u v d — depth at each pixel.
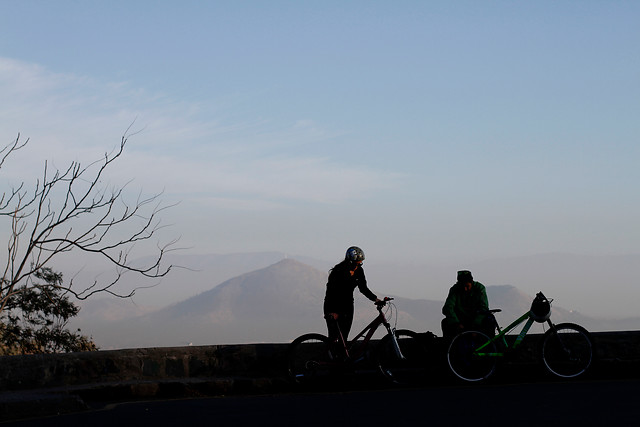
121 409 9.99
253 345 13.14
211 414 9.09
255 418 8.57
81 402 10.09
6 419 9.29
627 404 8.71
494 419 7.85
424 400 9.84
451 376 11.98
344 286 12.17
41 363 12.04
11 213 12.88
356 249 12.30
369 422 7.94
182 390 12.08
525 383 11.88
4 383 11.69
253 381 12.31
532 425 7.38
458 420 7.86
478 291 12.42
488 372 11.98
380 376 12.01
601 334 13.08
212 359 12.95
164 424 8.30
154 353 12.77
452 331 12.27
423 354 12.18
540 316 12.02
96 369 12.40
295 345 12.27
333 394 11.30
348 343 12.12
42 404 9.69
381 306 12.17
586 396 9.59
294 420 8.30
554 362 12.09
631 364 12.64
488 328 12.22
